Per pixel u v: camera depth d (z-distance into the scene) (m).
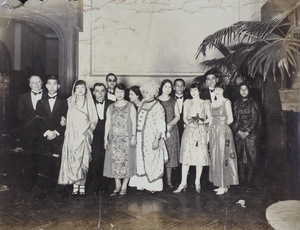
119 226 3.75
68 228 3.71
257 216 3.93
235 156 4.51
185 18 4.74
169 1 4.76
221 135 4.51
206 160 4.53
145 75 4.64
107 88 4.59
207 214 3.99
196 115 4.55
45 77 4.63
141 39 4.71
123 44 4.69
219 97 4.57
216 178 4.50
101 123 4.57
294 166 4.38
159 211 4.05
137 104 4.53
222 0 4.70
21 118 4.61
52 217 3.93
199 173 4.54
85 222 3.83
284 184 4.43
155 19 4.75
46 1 4.67
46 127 4.59
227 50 4.64
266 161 4.49
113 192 4.50
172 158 4.54
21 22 4.65
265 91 4.52
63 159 4.55
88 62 4.68
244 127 4.52
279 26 4.50
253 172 4.50
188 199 4.33
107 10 4.73
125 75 4.65
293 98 4.24
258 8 4.62
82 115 4.58
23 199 4.36
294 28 4.39
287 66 4.35
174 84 4.60
